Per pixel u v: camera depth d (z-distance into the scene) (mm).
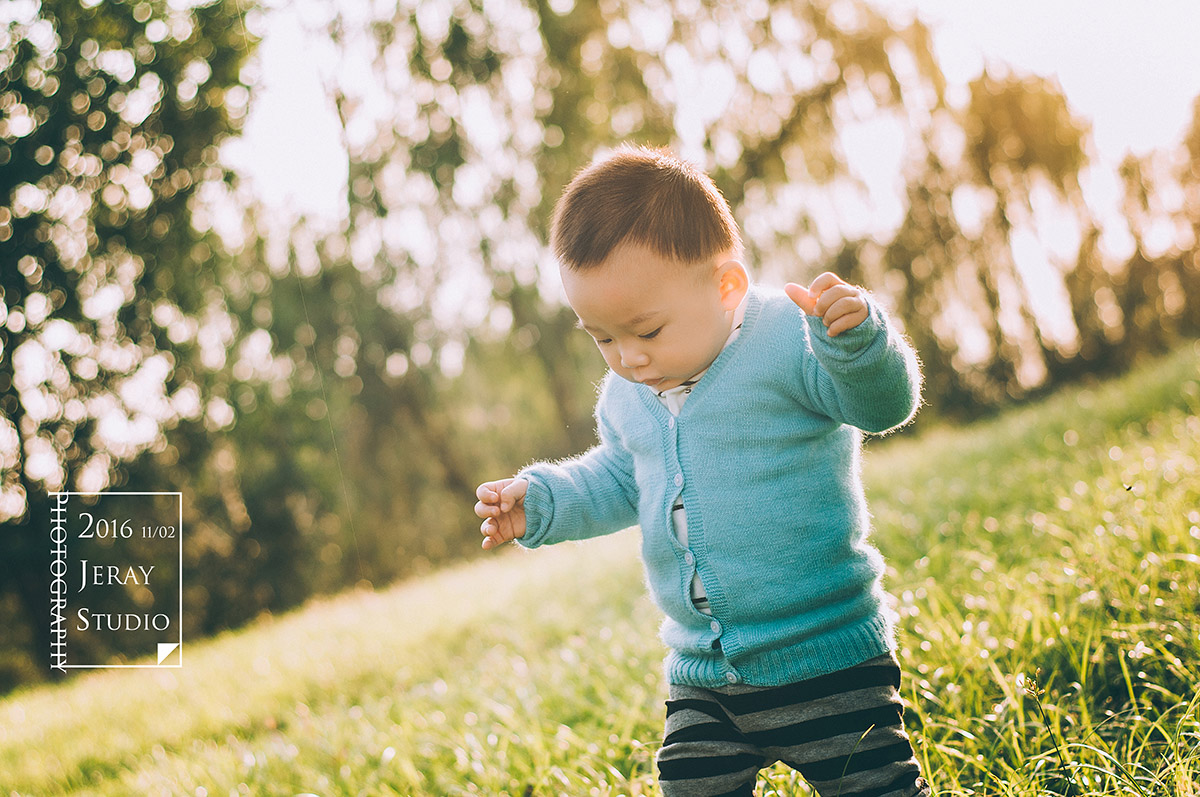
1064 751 2119
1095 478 4637
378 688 5156
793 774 2311
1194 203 15344
